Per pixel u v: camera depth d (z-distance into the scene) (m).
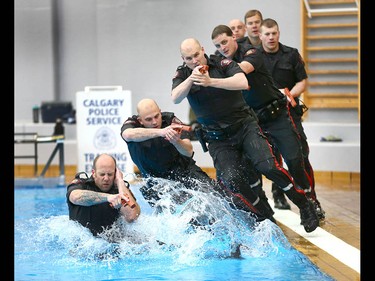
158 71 17.97
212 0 17.52
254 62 8.21
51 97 18.56
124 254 7.14
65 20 18.55
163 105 17.98
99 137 13.06
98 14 18.22
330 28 16.45
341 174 14.36
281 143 8.69
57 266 6.78
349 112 16.27
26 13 18.53
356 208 10.41
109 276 6.38
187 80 7.30
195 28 17.69
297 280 6.16
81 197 7.10
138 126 7.46
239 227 7.51
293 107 9.22
